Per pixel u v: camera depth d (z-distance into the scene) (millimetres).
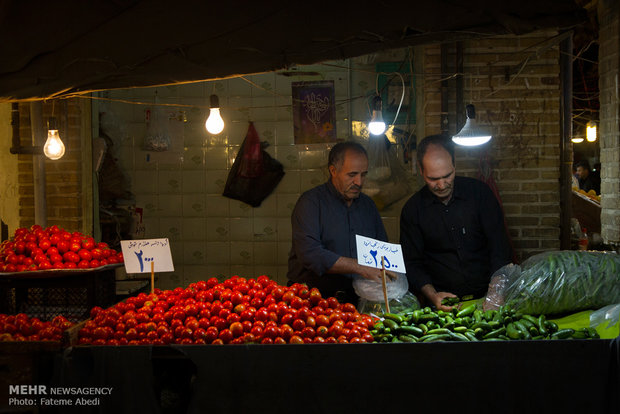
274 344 2225
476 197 3611
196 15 2619
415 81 5199
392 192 5172
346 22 2600
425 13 2562
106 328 2510
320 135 5344
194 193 5500
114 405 2260
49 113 4637
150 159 5477
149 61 2662
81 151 4719
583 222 6312
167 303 2812
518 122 4453
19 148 4344
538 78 4434
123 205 5465
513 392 2189
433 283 3693
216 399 2227
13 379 2328
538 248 4504
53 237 3637
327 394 2213
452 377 2201
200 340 2430
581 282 2725
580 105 8312
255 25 2623
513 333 2398
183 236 5531
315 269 3234
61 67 2662
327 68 5336
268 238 5484
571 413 2186
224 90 5430
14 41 2639
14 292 3691
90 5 2623
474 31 2568
